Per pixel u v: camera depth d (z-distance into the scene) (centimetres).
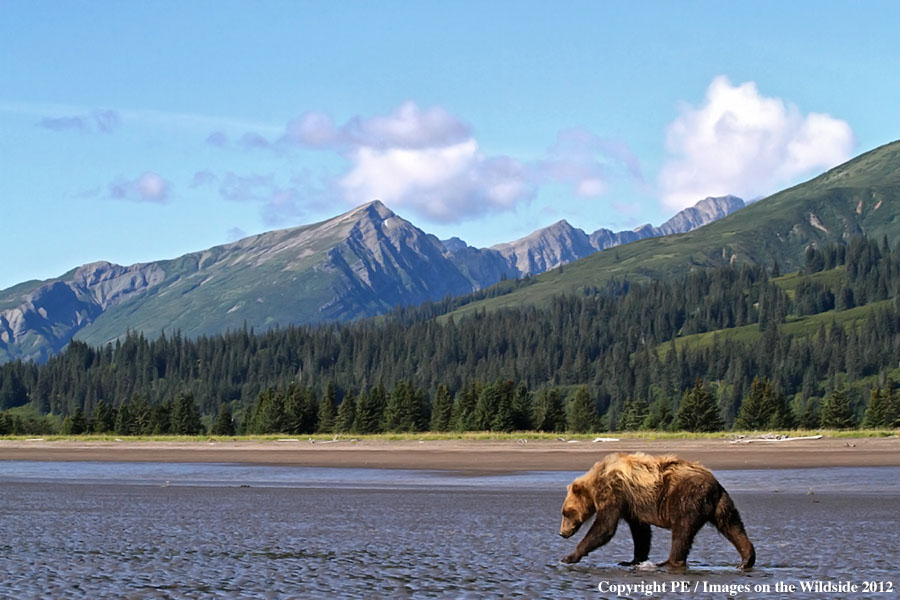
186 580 1686
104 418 16500
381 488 4062
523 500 3381
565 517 1838
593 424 14150
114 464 6431
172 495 3697
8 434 16375
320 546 2130
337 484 4350
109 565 1856
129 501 3406
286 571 1780
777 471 4809
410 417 14750
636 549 1841
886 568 1761
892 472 4622
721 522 1727
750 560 1711
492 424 13775
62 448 9838
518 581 1670
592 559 1948
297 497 3575
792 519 2602
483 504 3222
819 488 3759
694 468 1744
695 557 1955
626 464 1791
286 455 7456
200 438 12394
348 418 14962
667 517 1738
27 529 2488
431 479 4659
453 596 1539
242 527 2527
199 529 2481
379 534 2356
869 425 13912
